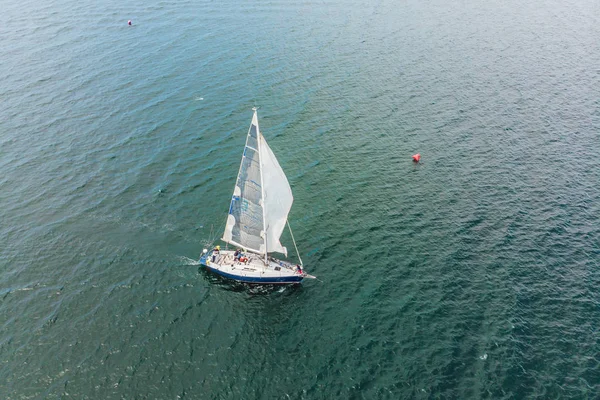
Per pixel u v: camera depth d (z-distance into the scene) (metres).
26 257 56.50
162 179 70.56
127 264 56.28
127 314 50.06
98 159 74.44
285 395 42.72
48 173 71.12
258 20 132.88
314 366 45.34
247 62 107.50
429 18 138.12
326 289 54.06
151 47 113.19
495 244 59.91
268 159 50.44
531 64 110.19
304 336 48.41
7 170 71.56
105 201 65.88
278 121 86.38
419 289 53.69
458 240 60.66
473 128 85.69
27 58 106.38
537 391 42.84
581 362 45.34
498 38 124.81
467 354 46.22
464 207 66.56
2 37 117.12
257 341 47.75
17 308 50.09
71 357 45.28
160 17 133.12
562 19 139.75
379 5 147.88
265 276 54.03
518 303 51.69
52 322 48.72
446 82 101.44
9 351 45.59
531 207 66.31
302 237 61.56
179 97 92.31
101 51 110.50
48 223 61.81
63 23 127.25
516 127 85.94
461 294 52.94
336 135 83.12
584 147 79.81
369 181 72.06
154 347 46.62
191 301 52.06
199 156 75.81
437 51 116.31
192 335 48.09
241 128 83.44
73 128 82.00
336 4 147.88
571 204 66.75
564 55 115.00
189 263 56.97
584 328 48.78
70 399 41.66
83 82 96.69
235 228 56.00
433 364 45.31
